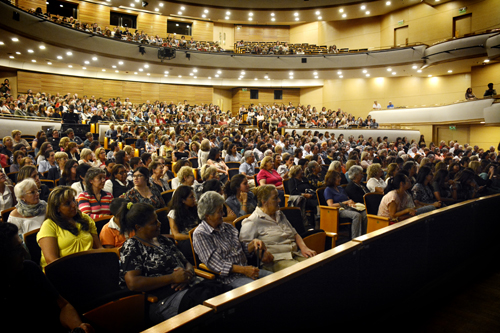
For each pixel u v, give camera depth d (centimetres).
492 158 1059
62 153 555
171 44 1850
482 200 398
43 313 181
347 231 532
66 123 1135
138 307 209
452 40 1608
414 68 1848
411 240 279
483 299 318
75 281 208
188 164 513
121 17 2070
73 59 1659
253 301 157
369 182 573
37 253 258
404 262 271
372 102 2153
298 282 180
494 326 269
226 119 1714
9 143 720
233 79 2261
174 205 315
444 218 325
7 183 392
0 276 162
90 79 1962
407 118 1838
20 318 171
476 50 1562
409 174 587
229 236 275
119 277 234
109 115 1259
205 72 1953
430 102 2002
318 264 191
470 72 1875
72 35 1509
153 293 229
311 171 606
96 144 741
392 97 2103
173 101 2194
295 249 312
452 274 332
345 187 559
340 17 2080
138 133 1123
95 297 214
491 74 1725
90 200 352
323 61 1930
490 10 1683
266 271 275
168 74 1967
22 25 1316
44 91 1812
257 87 2323
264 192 314
